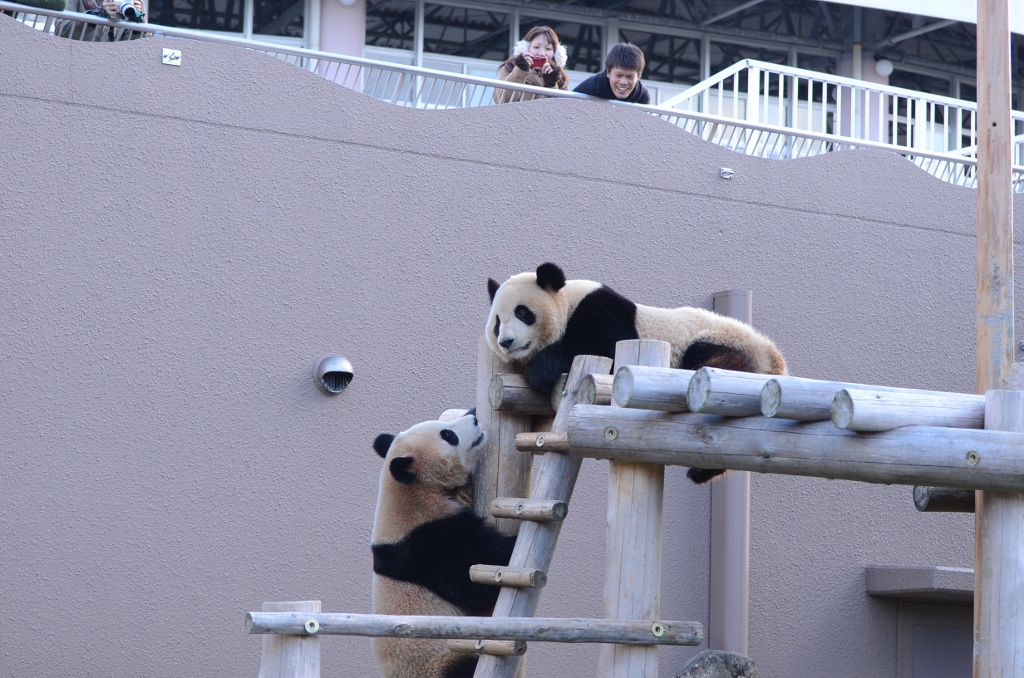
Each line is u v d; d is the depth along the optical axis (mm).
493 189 11461
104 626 9750
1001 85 8469
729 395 5566
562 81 13000
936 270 13383
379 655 7332
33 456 9648
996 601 5383
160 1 17812
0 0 10422
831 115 21562
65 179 9938
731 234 12406
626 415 6270
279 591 10359
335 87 10945
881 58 21812
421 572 7172
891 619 12711
